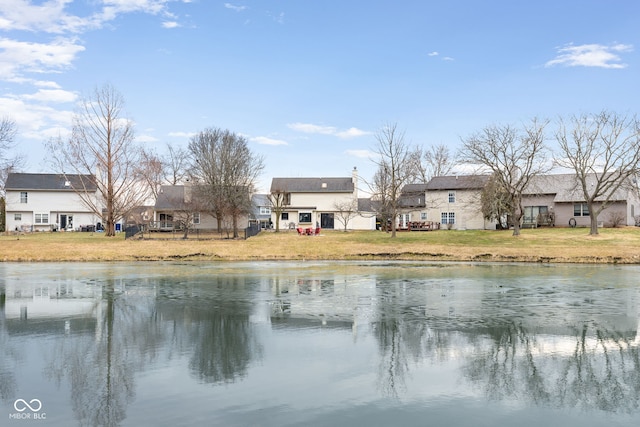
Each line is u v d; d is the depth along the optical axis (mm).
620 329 14672
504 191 50625
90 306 18172
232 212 57438
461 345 13016
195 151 67625
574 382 10430
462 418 8695
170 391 9820
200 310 17453
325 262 35344
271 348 12703
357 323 15445
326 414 8781
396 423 8461
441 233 53250
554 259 35594
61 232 63688
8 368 11133
